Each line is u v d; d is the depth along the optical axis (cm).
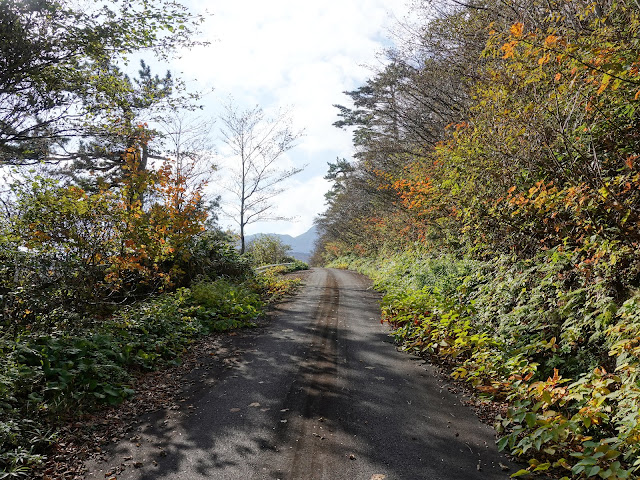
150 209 1127
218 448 442
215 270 1584
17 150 1234
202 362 759
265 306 1360
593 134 620
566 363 541
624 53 478
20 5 917
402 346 821
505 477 379
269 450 436
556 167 675
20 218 792
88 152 1650
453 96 1228
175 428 493
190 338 917
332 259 5781
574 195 576
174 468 405
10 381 478
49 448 439
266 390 608
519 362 556
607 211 559
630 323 468
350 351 802
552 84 620
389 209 2100
